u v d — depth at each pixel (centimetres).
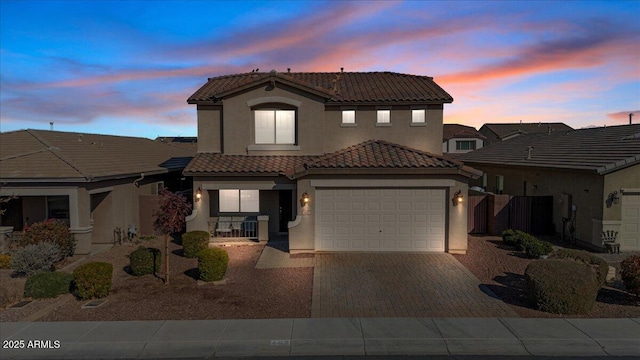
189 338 866
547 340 855
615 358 806
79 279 1098
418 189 1625
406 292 1168
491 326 923
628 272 1087
